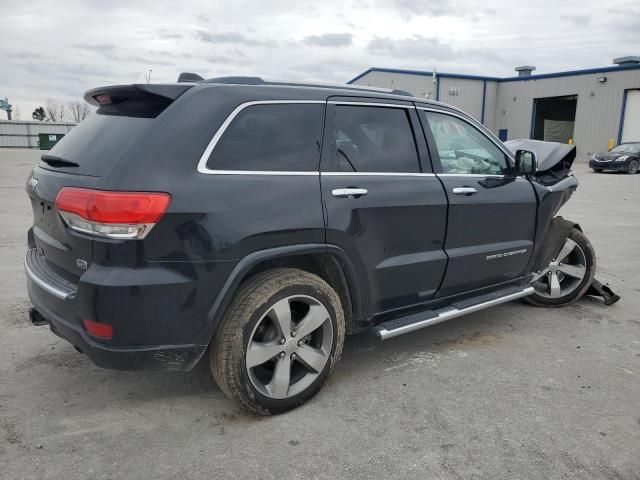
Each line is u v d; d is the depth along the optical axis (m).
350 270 3.22
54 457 2.62
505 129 39.28
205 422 2.96
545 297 4.91
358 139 3.35
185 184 2.60
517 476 2.53
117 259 2.50
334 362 3.21
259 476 2.51
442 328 4.44
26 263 3.27
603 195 14.29
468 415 3.05
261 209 2.79
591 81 33.72
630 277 6.04
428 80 37.50
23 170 21.30
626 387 3.42
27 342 3.95
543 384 3.45
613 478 2.52
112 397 3.21
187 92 2.79
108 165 2.61
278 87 3.07
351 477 2.51
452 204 3.70
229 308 2.83
